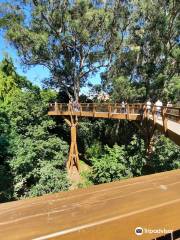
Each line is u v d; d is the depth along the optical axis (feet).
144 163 46.70
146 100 86.48
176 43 88.33
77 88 97.81
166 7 84.12
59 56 95.55
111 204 3.95
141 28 86.74
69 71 95.25
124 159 46.68
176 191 4.48
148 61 88.28
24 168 53.11
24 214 3.66
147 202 4.03
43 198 4.19
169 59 88.53
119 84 81.82
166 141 46.98
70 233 3.32
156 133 53.72
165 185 4.75
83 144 93.40
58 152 63.46
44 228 3.34
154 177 5.26
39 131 62.28
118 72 91.04
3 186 48.93
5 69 89.56
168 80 87.92
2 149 54.29
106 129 90.94
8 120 65.51
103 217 3.59
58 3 86.02
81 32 85.61
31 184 54.85
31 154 53.57
